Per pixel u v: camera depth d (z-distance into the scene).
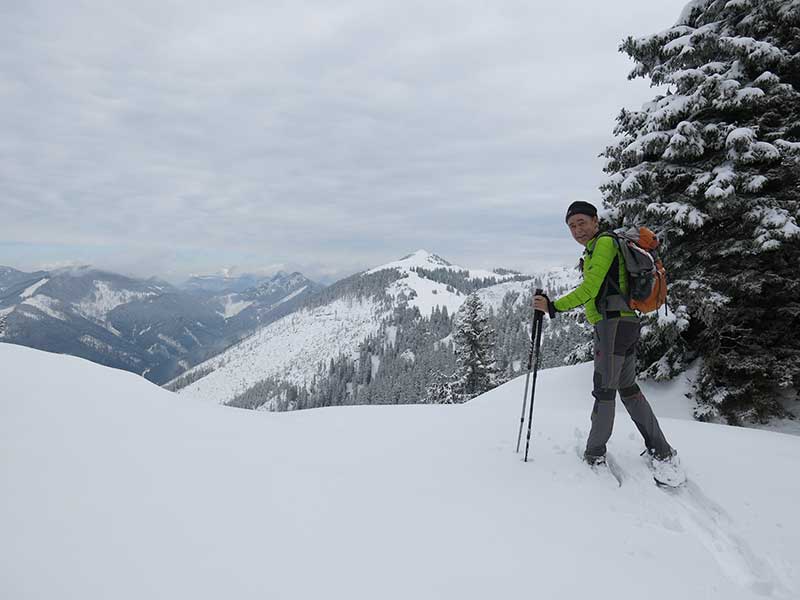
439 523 2.54
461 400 31.70
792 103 9.28
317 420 5.06
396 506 2.72
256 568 2.01
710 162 9.47
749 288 8.84
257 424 4.47
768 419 8.73
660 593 2.04
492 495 2.92
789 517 2.81
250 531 2.32
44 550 1.90
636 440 4.10
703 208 9.35
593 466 3.38
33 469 2.53
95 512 2.26
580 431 4.23
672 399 9.64
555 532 2.52
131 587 1.77
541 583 2.04
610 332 3.28
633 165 10.55
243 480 2.92
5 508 2.13
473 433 4.33
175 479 2.77
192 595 1.77
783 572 2.32
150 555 2.00
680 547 2.47
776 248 8.37
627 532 2.57
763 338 9.29
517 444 3.79
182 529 2.25
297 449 3.72
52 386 3.85
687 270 9.98
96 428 3.26
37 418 3.17
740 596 2.08
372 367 197.88
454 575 2.07
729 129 9.11
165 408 4.19
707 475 3.39
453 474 3.25
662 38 10.29
